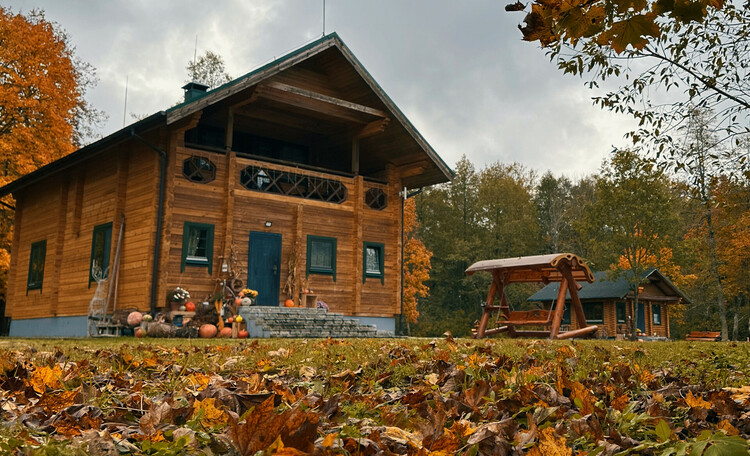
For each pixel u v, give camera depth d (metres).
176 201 14.18
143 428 1.84
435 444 1.66
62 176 17.61
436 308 47.88
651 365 4.27
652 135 5.47
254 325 13.62
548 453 1.56
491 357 4.43
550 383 3.14
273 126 17.94
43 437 1.70
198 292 14.26
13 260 20.14
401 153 18.00
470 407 2.41
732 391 2.85
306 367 3.85
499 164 52.41
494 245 48.09
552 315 10.96
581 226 29.14
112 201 15.32
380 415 2.25
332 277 16.58
